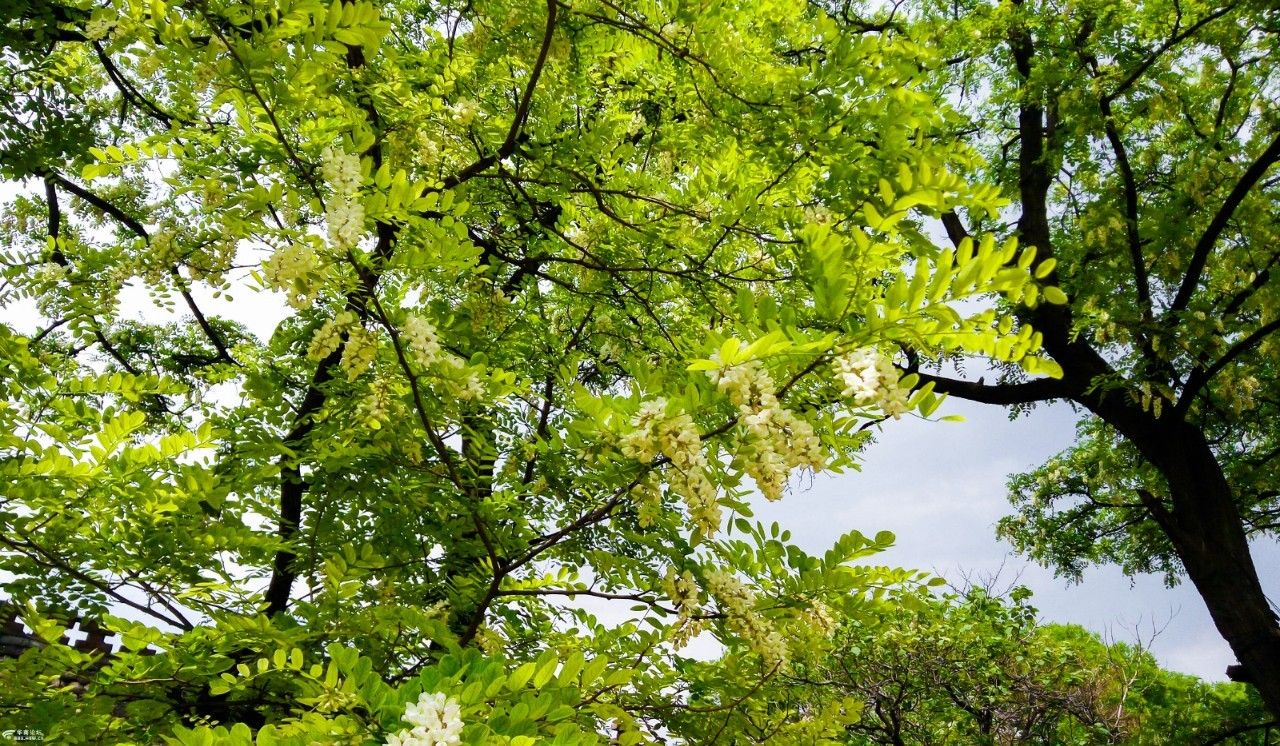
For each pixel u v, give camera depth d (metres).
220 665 2.80
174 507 3.14
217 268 3.72
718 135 4.40
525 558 3.16
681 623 3.00
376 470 3.78
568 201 5.27
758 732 3.45
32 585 3.11
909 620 10.77
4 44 5.28
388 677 3.63
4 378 3.10
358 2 2.48
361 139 2.69
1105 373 9.80
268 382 4.17
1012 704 11.36
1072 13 10.16
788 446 2.08
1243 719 10.00
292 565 4.03
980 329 1.80
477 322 4.93
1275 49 9.45
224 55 2.65
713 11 3.96
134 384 3.28
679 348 4.86
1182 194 9.92
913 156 3.61
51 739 2.78
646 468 2.59
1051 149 10.48
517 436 4.40
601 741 2.63
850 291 2.03
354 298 3.01
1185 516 9.41
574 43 4.63
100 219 7.46
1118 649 13.16
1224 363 8.85
